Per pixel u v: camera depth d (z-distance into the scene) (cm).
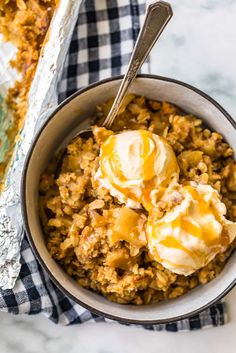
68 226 50
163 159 47
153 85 50
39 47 58
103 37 58
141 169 47
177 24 58
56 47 53
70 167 50
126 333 56
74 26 56
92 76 58
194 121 51
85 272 50
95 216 48
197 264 47
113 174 47
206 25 58
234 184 50
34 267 55
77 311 56
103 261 49
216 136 51
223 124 50
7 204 51
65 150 52
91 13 58
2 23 59
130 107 51
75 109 51
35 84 55
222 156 51
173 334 56
